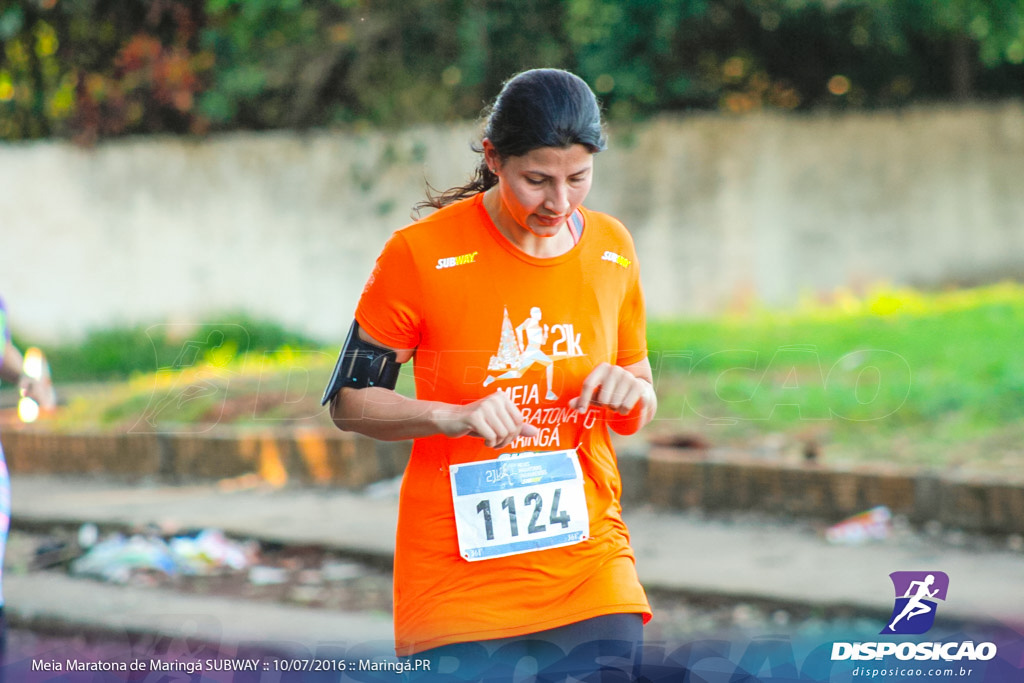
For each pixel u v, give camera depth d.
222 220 28.25
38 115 31.22
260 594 11.20
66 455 17.44
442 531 5.25
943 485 12.02
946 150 25.16
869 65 28.23
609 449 5.59
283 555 12.54
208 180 28.28
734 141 25.69
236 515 13.80
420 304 5.15
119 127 29.20
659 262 26.20
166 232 28.56
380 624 10.04
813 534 12.14
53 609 10.60
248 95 28.98
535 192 4.88
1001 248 25.11
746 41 27.91
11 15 29.05
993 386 14.83
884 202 25.36
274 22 27.55
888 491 12.35
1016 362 15.94
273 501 14.63
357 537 12.52
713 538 12.15
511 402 5.05
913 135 25.23
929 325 19.38
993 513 11.73
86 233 29.02
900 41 26.48
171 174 28.41
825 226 25.55
